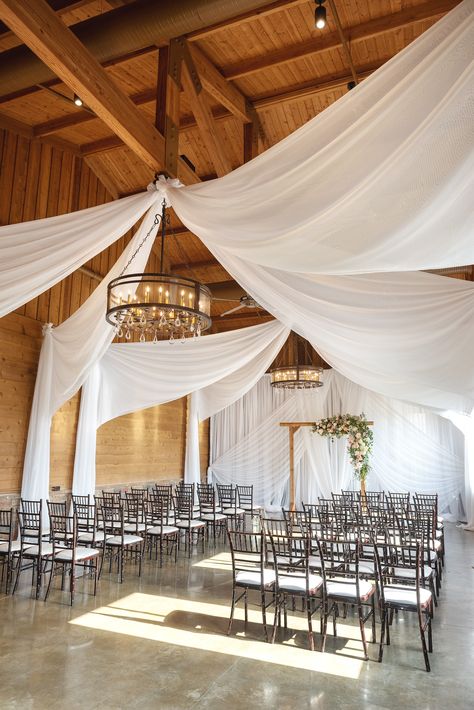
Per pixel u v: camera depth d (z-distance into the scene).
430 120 2.54
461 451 11.62
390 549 5.46
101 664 3.71
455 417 7.21
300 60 6.64
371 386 5.57
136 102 7.46
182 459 12.38
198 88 5.35
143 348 8.44
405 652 4.06
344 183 2.88
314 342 5.11
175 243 11.64
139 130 4.20
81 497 7.61
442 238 2.77
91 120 7.89
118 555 6.54
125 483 10.25
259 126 7.83
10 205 7.78
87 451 8.40
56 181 8.80
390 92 2.69
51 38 3.40
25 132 8.12
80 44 3.63
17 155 8.02
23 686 3.35
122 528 6.14
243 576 4.59
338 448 12.70
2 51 5.90
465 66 2.46
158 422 11.55
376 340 4.67
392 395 5.55
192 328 4.69
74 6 5.67
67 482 8.62
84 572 6.25
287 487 13.37
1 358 7.50
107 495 9.62
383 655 3.99
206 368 8.22
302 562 4.41
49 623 4.53
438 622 4.84
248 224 3.31
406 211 2.75
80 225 4.03
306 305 4.62
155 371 8.34
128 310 4.35
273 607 5.16
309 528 5.33
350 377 5.65
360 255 3.00
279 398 13.59
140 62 6.72
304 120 7.95
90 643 4.10
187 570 6.58
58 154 8.91
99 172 9.98
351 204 2.88
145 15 4.54
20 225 3.95
